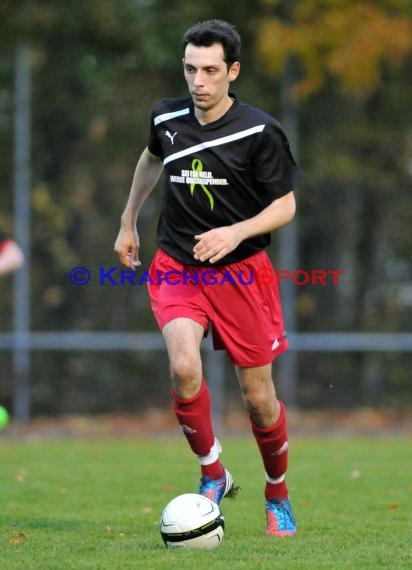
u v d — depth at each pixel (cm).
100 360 5150
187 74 1900
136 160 5381
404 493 2784
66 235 5288
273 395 1995
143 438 4581
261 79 5403
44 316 5197
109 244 5316
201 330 1939
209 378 4947
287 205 1939
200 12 5531
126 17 5425
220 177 1927
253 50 5469
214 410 4925
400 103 5509
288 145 1939
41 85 5331
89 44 5475
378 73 5306
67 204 5288
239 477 3123
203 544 1825
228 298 1947
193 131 1934
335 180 5412
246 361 1964
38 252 5206
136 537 2009
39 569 1656
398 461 3588
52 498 2664
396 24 5272
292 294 4972
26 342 4922
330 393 5184
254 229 1886
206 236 1845
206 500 1859
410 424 5075
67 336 5003
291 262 4956
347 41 5222
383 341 5069
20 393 4925
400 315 5441
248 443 4303
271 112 5388
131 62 5519
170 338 1911
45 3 5419
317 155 5391
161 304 1959
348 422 5100
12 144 5238
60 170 5338
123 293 5300
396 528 2175
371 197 5466
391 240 5481
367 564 1723
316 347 5075
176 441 4462
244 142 1912
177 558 1728
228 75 1900
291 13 5397
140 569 1642
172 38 5462
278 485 2055
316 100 5425
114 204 5350
